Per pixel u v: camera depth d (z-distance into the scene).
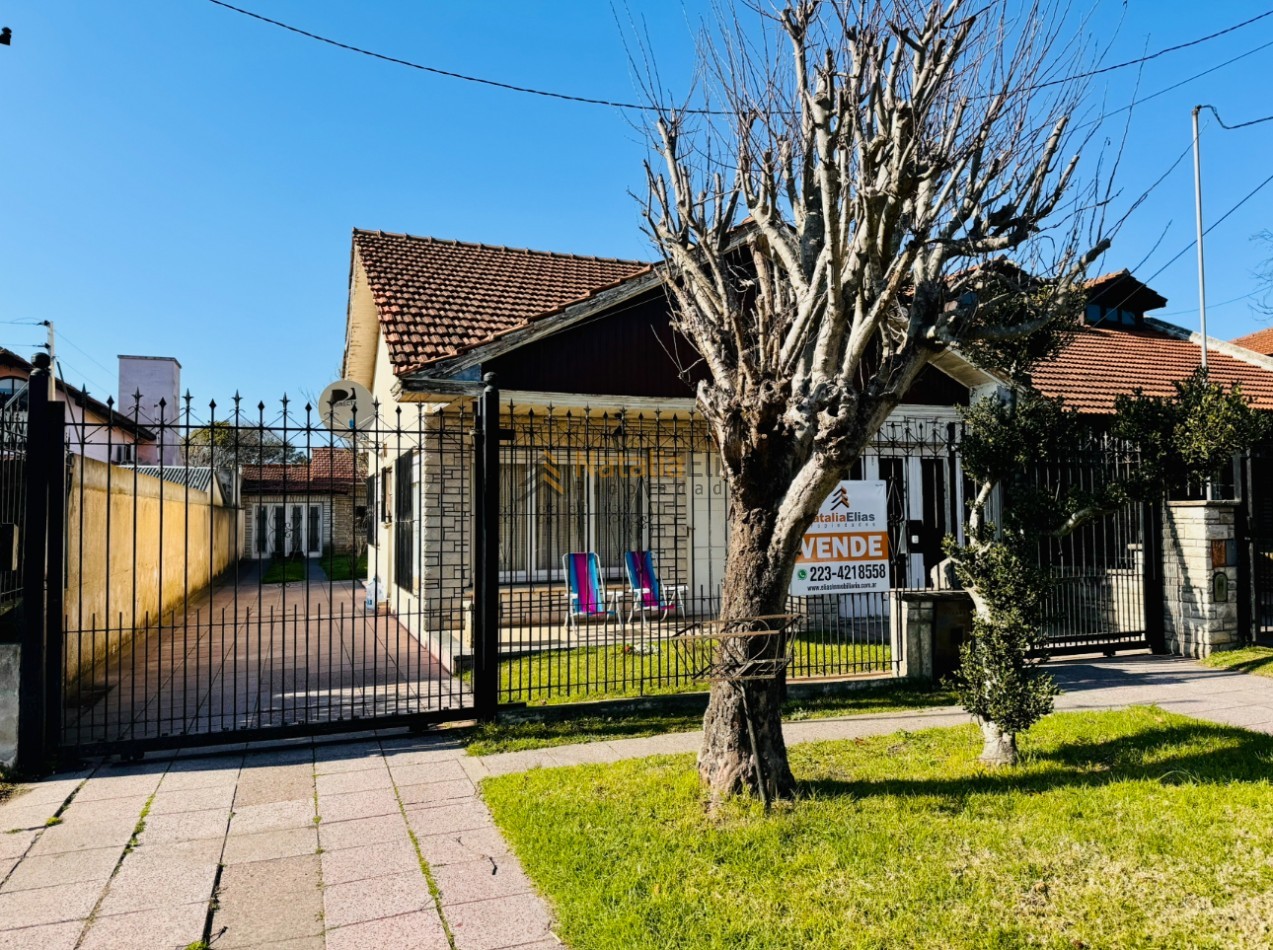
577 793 4.86
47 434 5.61
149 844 4.31
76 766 5.60
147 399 30.83
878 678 7.74
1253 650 9.13
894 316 5.87
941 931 3.24
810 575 8.64
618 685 7.76
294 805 4.88
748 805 4.47
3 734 5.38
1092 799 4.61
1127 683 7.93
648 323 11.18
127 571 10.63
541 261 14.43
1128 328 18.05
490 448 6.66
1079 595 10.77
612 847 4.04
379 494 15.98
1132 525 10.36
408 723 6.29
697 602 12.03
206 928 3.44
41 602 5.52
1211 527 9.27
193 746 5.82
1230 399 7.47
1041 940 3.19
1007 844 4.02
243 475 27.50
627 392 10.95
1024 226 4.85
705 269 7.43
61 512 5.71
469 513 10.98
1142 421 7.52
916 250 4.36
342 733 6.38
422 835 4.43
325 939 3.35
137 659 9.83
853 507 8.88
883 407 4.50
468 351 9.77
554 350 10.59
